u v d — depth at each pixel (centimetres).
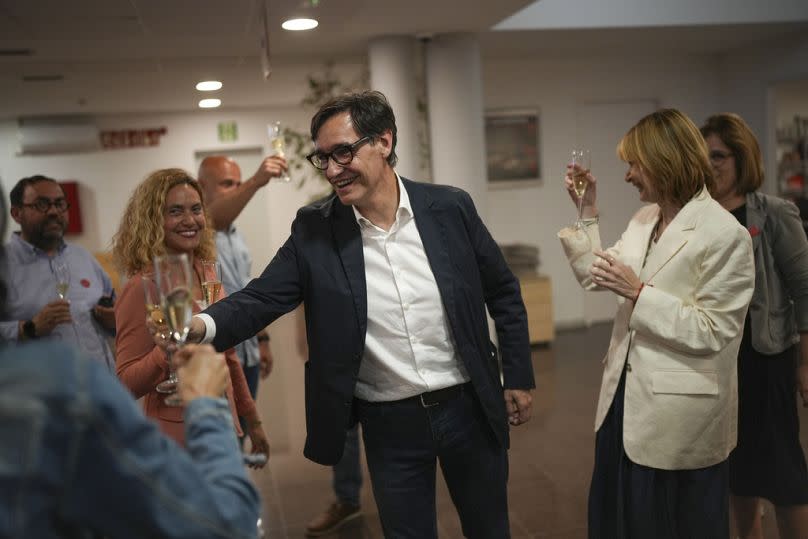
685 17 593
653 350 200
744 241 193
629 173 212
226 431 110
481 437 201
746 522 250
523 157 750
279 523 336
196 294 193
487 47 637
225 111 909
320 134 183
